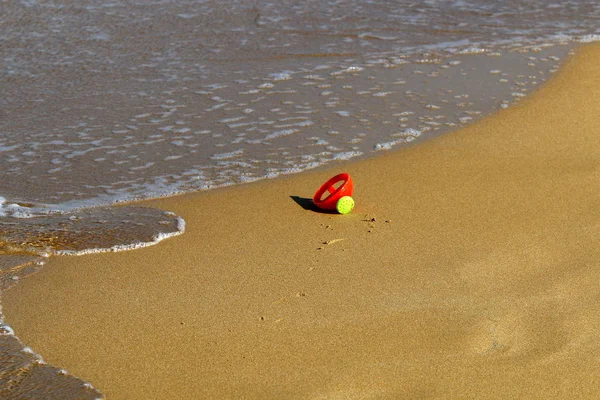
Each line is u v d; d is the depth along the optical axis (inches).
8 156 734.5
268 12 1261.1
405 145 743.7
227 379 402.0
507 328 440.5
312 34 1151.0
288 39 1129.4
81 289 491.2
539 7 1283.2
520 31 1152.8
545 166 677.9
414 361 413.4
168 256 531.8
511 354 417.4
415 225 571.8
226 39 1130.0
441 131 778.8
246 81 950.4
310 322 450.6
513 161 692.1
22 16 1232.2
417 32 1156.5
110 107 867.4
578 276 494.6
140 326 450.0
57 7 1280.8
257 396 388.5
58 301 477.7
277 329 444.5
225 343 432.5
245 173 686.5
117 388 396.2
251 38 1133.1
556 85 911.0
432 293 478.3
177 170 698.2
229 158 722.8
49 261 525.3
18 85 944.3
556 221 572.7
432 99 875.4
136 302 475.2
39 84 948.0
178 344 432.1
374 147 741.3
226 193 644.1
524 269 505.4
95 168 706.2
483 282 490.3
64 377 403.9
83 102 884.6
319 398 386.0
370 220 581.6
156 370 410.3
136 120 826.8
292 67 1004.6
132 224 582.6
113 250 539.8
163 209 614.2
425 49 1071.6
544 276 496.1
